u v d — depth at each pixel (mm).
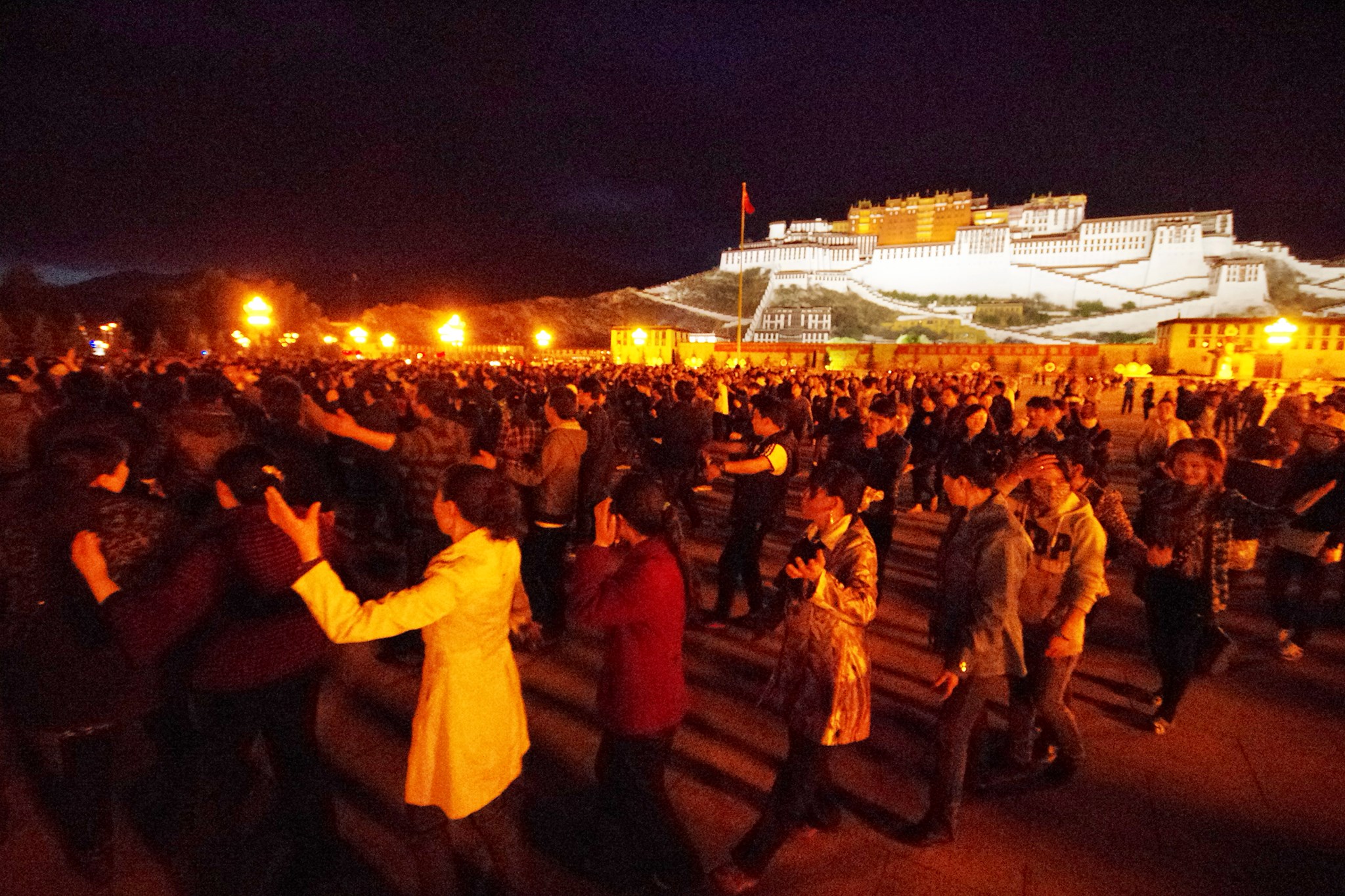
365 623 2107
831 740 2697
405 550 7293
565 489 5117
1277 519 5168
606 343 147250
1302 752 3969
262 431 5090
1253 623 5895
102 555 2367
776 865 3006
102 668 2541
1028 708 3635
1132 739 4090
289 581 2510
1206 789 3613
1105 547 3385
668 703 2594
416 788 2375
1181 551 3951
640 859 2908
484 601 2354
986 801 3482
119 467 2645
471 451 4785
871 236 153625
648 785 2646
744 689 4562
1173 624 4000
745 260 167375
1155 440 7996
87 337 44844
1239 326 53281
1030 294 136750
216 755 2623
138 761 3615
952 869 2996
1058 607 3377
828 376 22203
